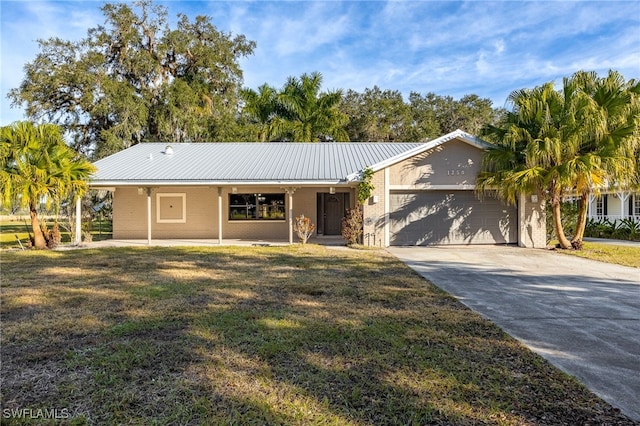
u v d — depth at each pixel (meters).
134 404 3.03
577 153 12.22
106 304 5.94
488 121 36.28
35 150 12.98
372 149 18.80
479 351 4.12
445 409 2.96
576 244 13.34
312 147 19.47
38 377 3.49
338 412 2.92
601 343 4.41
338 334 4.58
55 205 13.79
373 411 2.94
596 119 11.16
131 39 23.84
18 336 4.51
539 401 3.09
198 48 25.92
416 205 14.68
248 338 4.45
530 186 12.73
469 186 14.42
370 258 11.23
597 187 12.42
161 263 10.21
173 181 14.61
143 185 14.76
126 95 22.62
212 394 3.18
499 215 14.79
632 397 3.16
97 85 22.81
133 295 6.53
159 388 3.28
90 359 3.86
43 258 11.16
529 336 4.63
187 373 3.56
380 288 7.14
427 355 3.99
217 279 7.96
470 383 3.39
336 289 7.02
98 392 3.21
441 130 36.56
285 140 27.27
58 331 4.70
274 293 6.71
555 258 11.45
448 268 9.64
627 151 11.28
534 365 3.78
